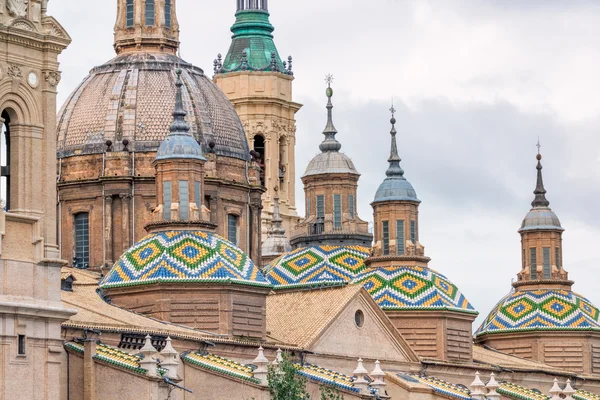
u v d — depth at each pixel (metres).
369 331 197.50
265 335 187.25
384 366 198.62
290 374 166.38
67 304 172.12
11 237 145.00
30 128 147.75
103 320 168.88
